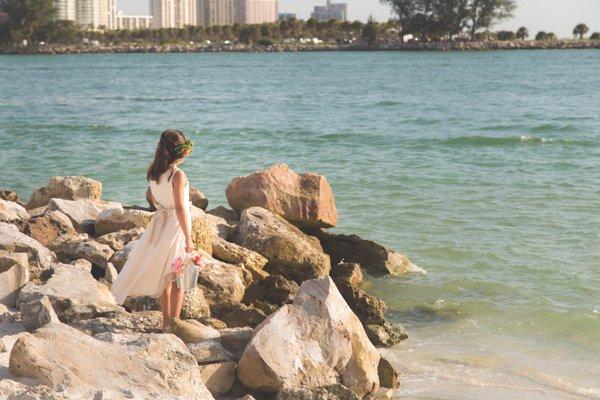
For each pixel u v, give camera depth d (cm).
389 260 1165
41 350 595
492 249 1284
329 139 2867
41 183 1938
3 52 19888
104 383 583
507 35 19338
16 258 862
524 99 5078
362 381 729
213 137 2916
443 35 18538
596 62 11762
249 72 9688
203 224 992
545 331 938
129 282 740
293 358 705
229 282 910
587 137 2869
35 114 4044
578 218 1491
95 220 1145
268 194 1190
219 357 707
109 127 3253
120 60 14938
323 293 749
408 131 3147
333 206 1221
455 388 770
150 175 730
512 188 1806
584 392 766
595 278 1131
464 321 973
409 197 1711
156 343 657
